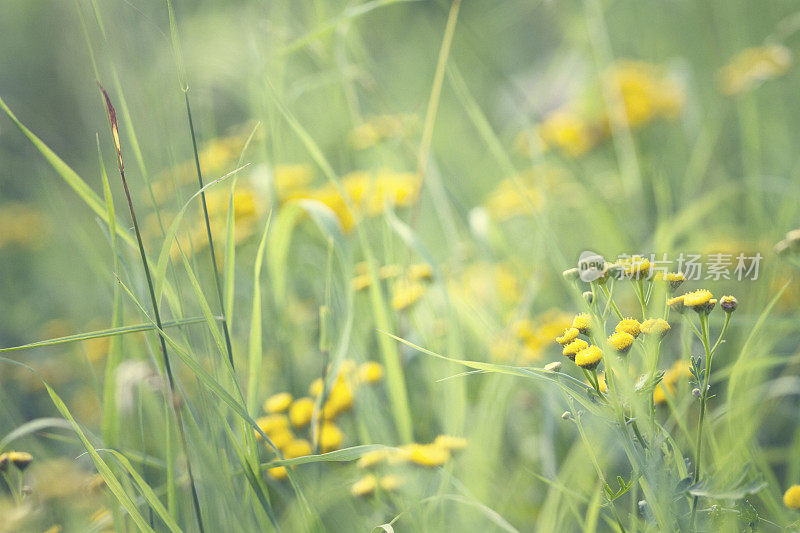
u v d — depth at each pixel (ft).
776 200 5.10
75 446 3.98
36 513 3.29
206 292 3.79
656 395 3.22
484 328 3.91
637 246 5.05
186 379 3.71
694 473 3.02
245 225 4.60
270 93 3.84
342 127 5.17
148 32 3.88
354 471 3.56
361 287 3.87
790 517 3.16
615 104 5.96
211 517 3.35
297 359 4.32
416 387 4.09
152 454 3.74
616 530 3.19
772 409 3.62
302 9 5.59
